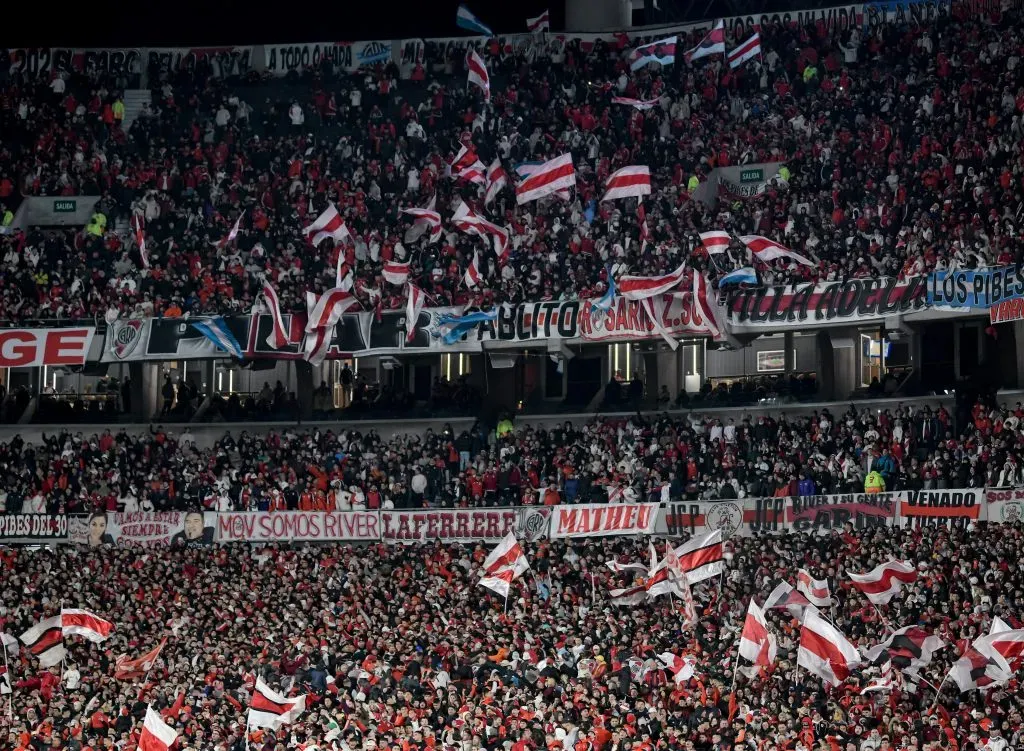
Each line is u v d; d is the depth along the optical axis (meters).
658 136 66.62
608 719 35.69
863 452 50.16
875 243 55.62
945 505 47.09
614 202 62.50
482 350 58.09
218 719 39.28
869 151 60.91
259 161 68.56
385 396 61.62
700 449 53.38
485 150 68.06
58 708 41.00
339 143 68.69
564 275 59.94
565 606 44.66
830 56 66.19
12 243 65.81
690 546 41.91
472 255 61.78
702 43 67.75
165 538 55.34
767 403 56.81
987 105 60.22
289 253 63.38
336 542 54.41
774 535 47.94
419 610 44.91
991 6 65.00
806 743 33.84
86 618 43.09
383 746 37.34
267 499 55.56
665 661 37.81
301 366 62.41
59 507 56.75
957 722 34.47
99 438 61.00
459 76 73.44
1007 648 34.44
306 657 42.75
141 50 74.81
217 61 74.75
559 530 52.28
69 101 72.25
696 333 54.88
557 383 61.75
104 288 63.31
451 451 56.03
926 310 51.81
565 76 71.00
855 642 39.25
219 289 61.53
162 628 46.91
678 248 58.72
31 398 63.66
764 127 64.69
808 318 53.78
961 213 54.25
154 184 68.38
